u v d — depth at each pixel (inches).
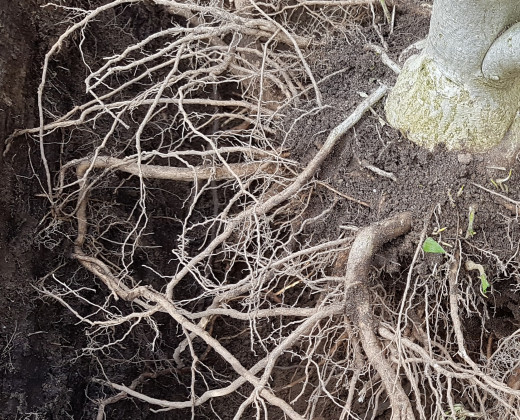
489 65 31.9
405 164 37.7
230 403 49.2
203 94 51.7
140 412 45.9
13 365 39.6
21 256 41.0
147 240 48.4
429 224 37.0
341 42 43.6
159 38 51.1
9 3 42.3
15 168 41.4
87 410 43.1
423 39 40.1
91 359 44.0
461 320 40.5
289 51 44.4
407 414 34.3
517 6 30.2
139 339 46.4
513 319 42.2
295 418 35.6
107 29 48.4
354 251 37.2
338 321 43.1
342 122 39.1
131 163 42.7
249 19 41.9
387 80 40.0
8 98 41.2
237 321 49.8
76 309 43.6
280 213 42.7
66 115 41.8
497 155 35.7
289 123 42.2
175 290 49.7
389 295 40.8
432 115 35.5
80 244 43.6
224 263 50.1
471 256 38.0
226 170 42.0
